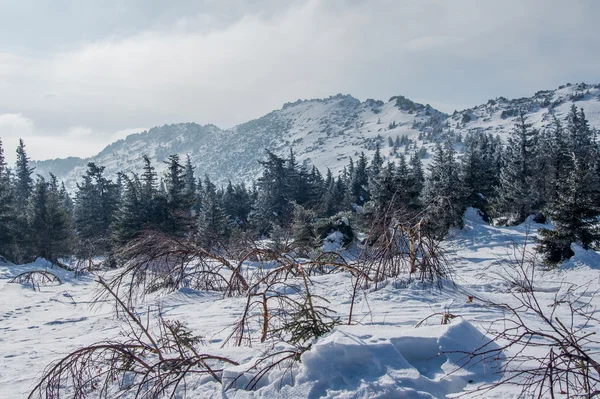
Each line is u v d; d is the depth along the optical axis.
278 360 4.27
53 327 10.37
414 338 4.26
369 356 3.84
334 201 53.91
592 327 6.47
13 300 14.53
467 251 27.44
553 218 20.98
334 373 3.74
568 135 60.66
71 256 39.81
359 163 63.53
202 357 4.65
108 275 20.31
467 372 3.91
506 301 9.53
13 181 62.66
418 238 10.79
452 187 36.00
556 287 12.11
